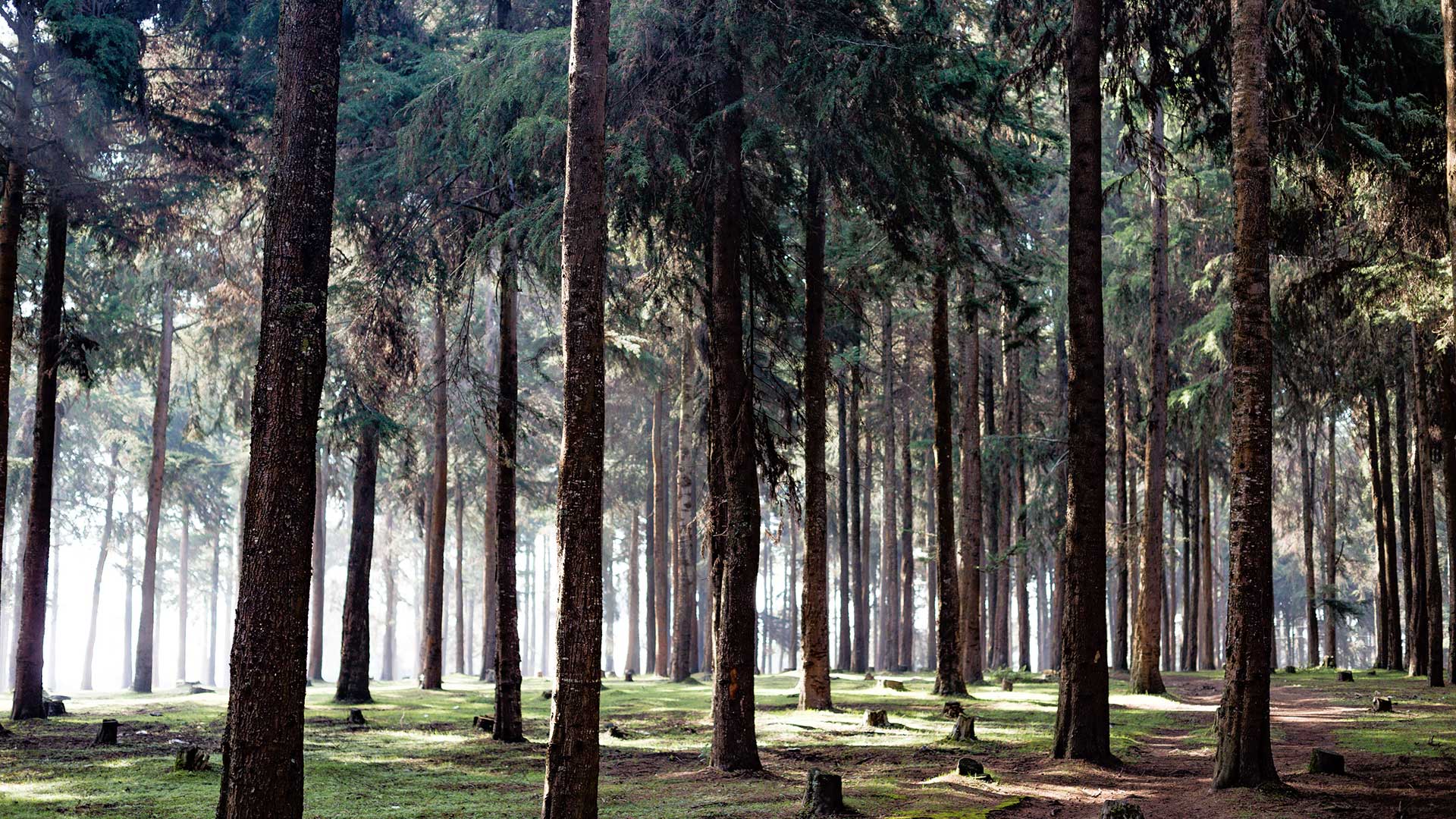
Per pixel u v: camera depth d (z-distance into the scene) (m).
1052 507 34.66
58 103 18.02
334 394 26.28
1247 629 11.06
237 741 7.67
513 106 15.50
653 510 47.03
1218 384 25.69
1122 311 31.39
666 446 47.00
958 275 24.86
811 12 13.59
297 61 8.44
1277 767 12.72
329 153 8.48
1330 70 13.79
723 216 14.48
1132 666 25.03
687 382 30.84
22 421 44.06
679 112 14.55
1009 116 17.52
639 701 25.64
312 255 8.27
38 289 26.78
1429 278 16.66
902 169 15.04
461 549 45.44
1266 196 11.52
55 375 20.69
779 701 23.19
